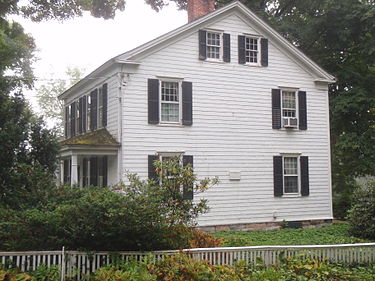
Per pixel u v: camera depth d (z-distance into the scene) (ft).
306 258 36.88
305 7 95.81
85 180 73.15
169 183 37.63
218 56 65.62
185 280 29.60
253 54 68.44
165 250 33.63
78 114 80.74
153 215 32.42
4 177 42.37
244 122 66.08
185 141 61.82
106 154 58.65
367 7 82.33
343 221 79.41
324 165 72.59
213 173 63.10
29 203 37.60
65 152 60.39
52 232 32.35
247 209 65.10
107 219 31.58
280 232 61.31
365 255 39.29
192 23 62.59
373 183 58.18
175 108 62.08
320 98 73.36
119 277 28.40
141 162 58.90
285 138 69.36
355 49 92.89
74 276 30.63
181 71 62.23
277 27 90.07
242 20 67.41
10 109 48.03
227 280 30.78
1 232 32.07
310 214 70.38
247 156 65.87
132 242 32.58
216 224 62.59
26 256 30.45
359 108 82.69
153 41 59.88
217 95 64.44
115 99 60.49
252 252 35.35
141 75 59.77
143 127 59.36
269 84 68.59
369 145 83.25
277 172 67.97
